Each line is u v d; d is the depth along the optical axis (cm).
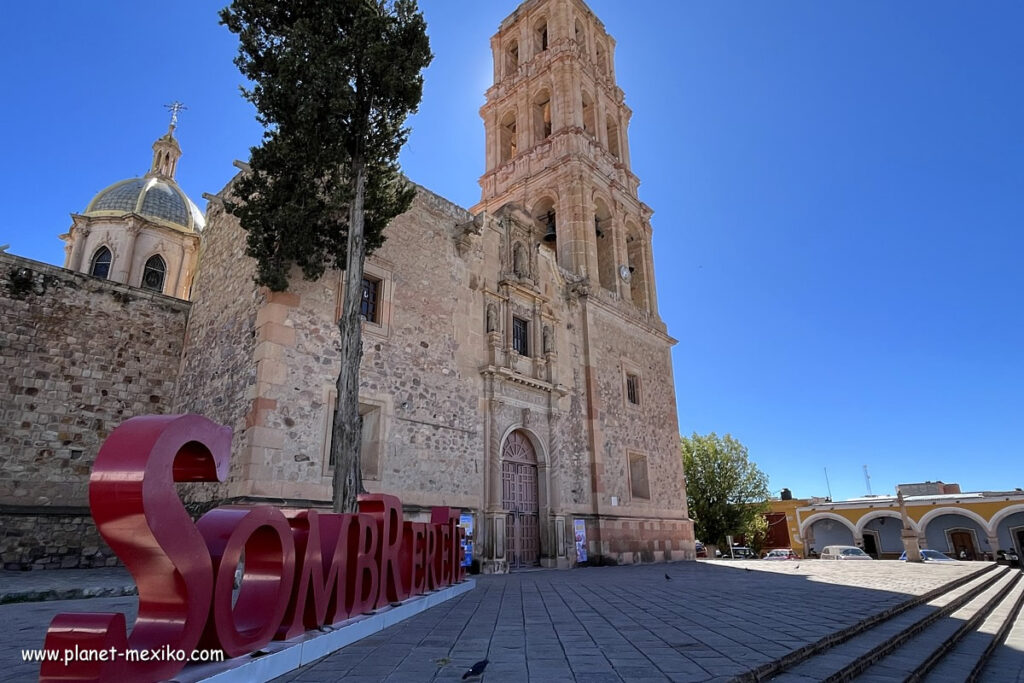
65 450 1463
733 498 4038
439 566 1012
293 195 1270
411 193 1415
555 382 2095
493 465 1761
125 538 370
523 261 2148
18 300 1462
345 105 1166
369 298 1594
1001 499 4184
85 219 2623
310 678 452
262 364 1291
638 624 710
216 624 407
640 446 2503
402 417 1540
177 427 399
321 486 1309
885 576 1586
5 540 1313
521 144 3031
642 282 2961
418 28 1262
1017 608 1395
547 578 1479
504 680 435
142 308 1689
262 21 1214
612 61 3506
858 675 559
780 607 879
